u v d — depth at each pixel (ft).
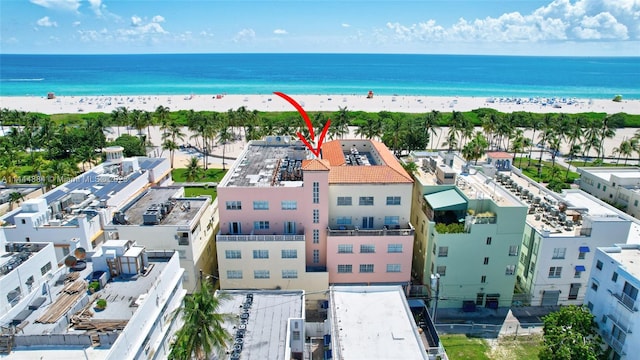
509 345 184.03
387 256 203.10
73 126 540.93
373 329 146.30
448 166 234.99
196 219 197.26
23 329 118.93
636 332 142.61
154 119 528.22
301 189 194.59
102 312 128.36
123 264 147.02
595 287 164.96
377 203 205.16
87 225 192.44
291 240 194.39
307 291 202.69
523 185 255.70
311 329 177.58
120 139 426.10
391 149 419.33
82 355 110.83
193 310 124.67
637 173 312.71
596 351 148.56
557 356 146.51
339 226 207.51
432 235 201.67
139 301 130.62
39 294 131.64
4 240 159.74
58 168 314.96
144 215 191.31
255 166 234.99
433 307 194.59
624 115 646.74
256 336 143.64
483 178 235.40
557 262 201.98
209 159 451.53
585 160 460.14
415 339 141.38
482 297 207.72
